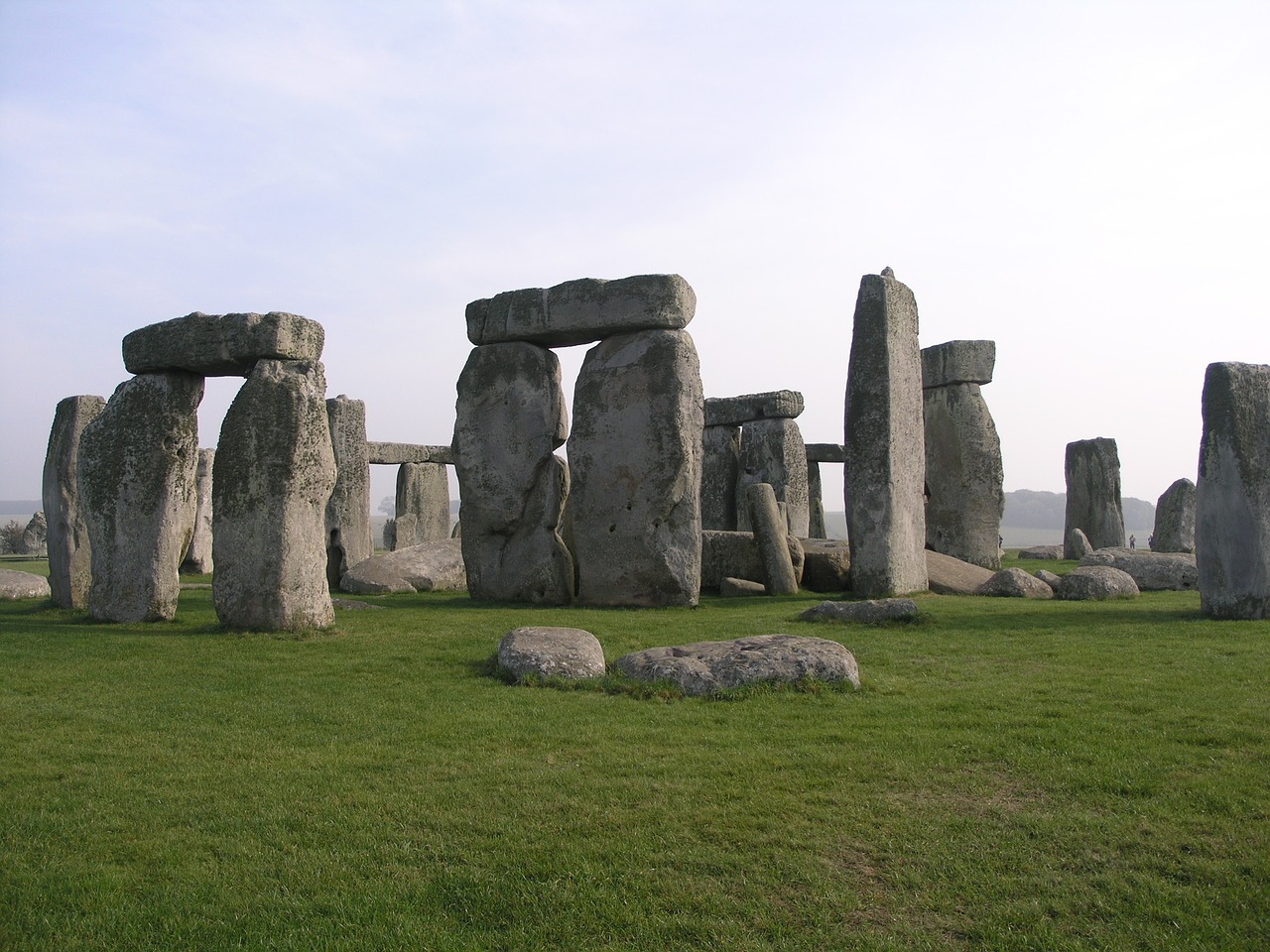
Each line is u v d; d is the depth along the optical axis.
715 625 10.68
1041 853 4.29
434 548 18.14
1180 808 4.70
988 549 19.06
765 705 6.68
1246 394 10.82
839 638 9.57
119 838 4.50
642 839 4.44
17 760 5.61
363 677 7.86
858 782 5.12
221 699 7.08
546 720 6.36
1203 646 8.85
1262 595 10.53
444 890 4.00
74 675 7.95
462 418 14.93
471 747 5.80
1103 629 10.02
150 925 3.73
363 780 5.24
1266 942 3.59
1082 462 26.08
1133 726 6.04
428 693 7.23
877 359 13.84
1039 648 8.88
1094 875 4.10
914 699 6.86
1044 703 6.70
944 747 5.69
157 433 11.46
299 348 10.80
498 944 3.62
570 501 14.16
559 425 14.55
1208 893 3.93
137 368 11.58
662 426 13.56
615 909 3.83
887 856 4.27
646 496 13.61
